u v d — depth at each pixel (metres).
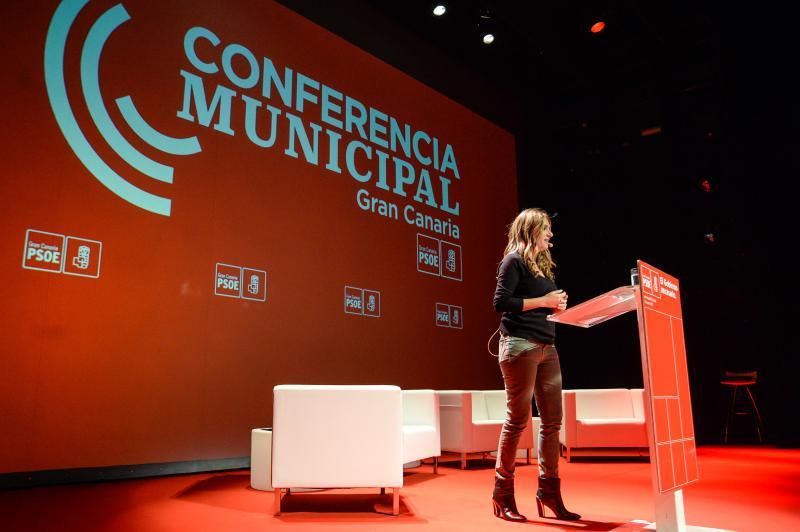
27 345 3.72
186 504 3.09
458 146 7.06
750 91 7.18
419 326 6.18
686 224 7.73
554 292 2.54
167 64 4.62
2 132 3.79
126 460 4.02
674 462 2.06
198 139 4.72
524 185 7.97
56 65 4.06
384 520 2.65
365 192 5.89
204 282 4.59
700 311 7.52
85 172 4.10
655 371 2.02
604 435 5.05
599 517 2.68
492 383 6.88
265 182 5.10
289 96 5.41
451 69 7.22
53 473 3.72
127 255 4.22
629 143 8.19
